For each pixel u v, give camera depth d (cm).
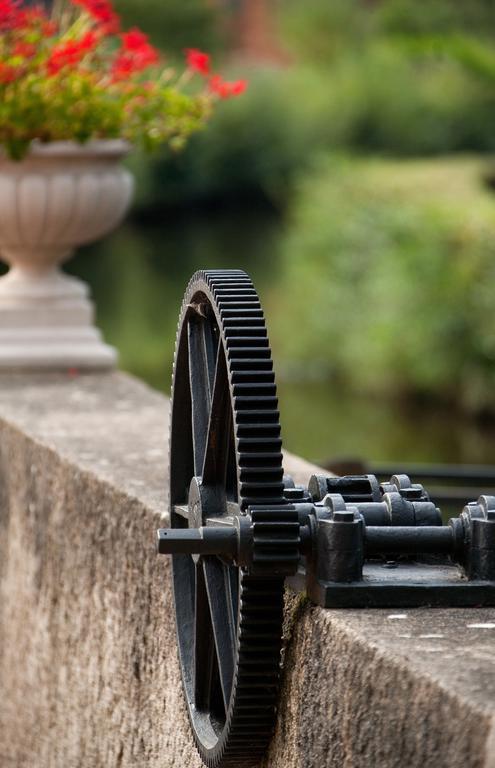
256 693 380
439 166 2834
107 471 574
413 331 2231
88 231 848
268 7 6769
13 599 689
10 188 817
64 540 609
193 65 848
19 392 789
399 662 313
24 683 672
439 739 294
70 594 602
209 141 5925
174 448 456
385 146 5569
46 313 862
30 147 806
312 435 1961
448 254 2214
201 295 422
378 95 5594
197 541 355
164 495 528
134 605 527
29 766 664
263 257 4347
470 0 3797
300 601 374
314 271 2588
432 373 2214
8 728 699
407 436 1978
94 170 830
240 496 364
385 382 2303
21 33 805
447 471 717
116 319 3209
